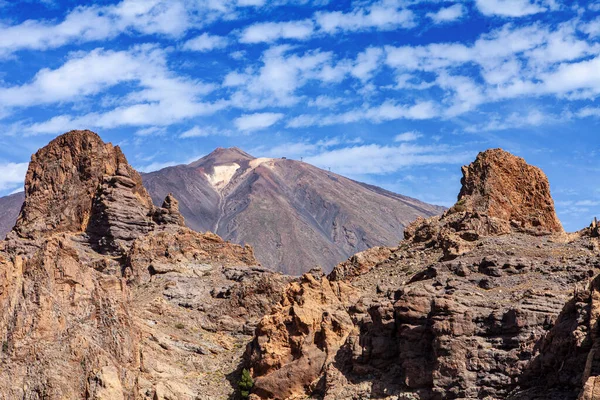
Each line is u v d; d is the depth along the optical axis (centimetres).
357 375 15862
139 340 17775
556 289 15700
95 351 16188
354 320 16850
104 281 17300
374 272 19088
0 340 15925
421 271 17538
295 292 17738
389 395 15300
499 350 14675
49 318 16300
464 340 14838
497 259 16512
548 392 13912
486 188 19550
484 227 18462
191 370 18025
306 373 16575
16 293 16362
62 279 16775
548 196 19525
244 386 16950
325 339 16712
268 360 16975
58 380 15712
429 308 15562
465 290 15938
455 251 17662
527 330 14700
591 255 16538
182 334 19375
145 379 16812
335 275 19638
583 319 13875
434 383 14775
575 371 13750
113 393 15700
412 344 15425
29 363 15875
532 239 17775
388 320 15850
